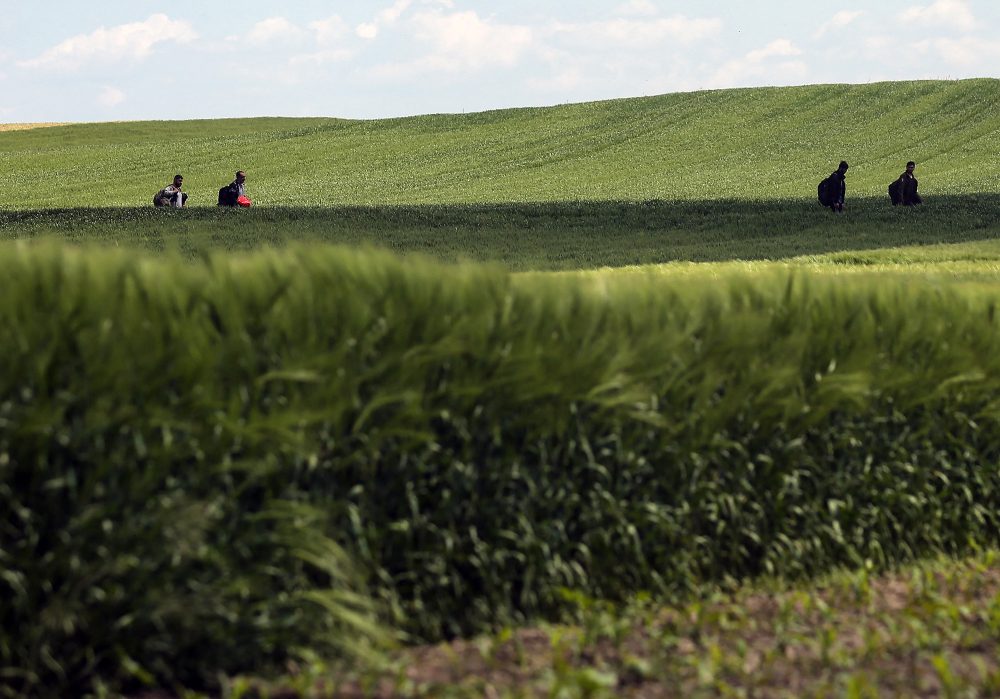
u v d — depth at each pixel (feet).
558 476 38.24
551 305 38.52
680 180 428.97
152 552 30.25
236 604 31.27
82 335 30.40
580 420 38.58
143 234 237.25
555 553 37.81
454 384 36.06
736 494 42.19
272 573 32.09
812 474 44.62
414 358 35.04
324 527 32.94
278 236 236.22
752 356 42.19
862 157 456.04
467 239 239.50
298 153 514.27
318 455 33.45
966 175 408.26
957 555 48.52
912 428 47.83
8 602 29.45
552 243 234.79
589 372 37.73
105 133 619.67
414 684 31.78
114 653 30.35
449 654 33.68
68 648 30.04
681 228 256.73
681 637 36.86
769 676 33.71
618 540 39.29
